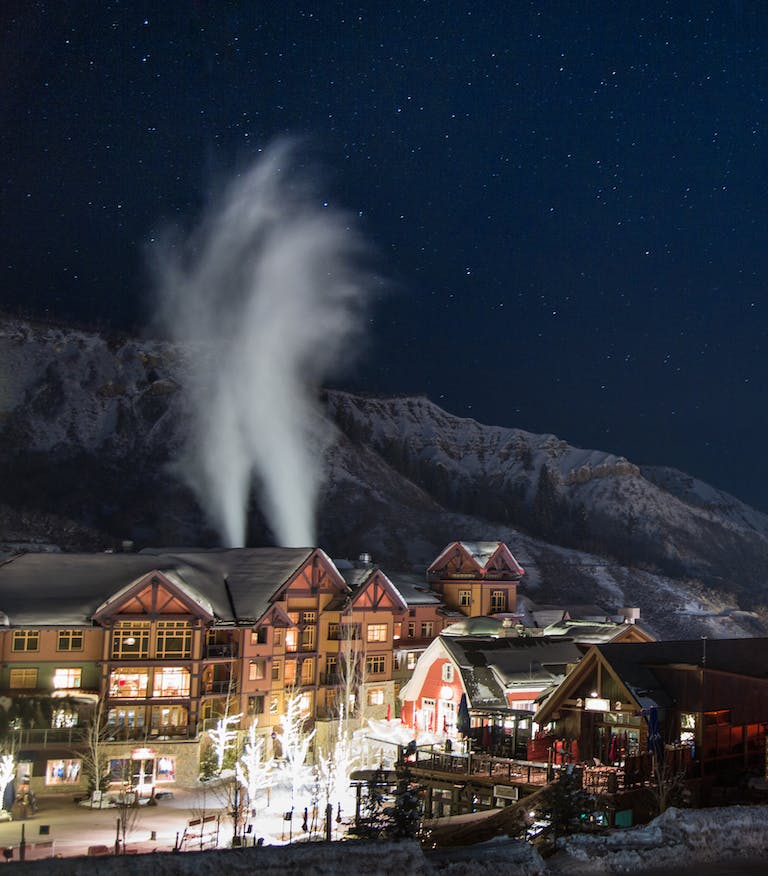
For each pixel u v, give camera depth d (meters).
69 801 49.66
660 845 24.89
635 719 41.09
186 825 44.38
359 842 21.83
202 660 56.75
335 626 69.19
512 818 31.33
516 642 62.66
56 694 54.41
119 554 66.06
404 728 63.31
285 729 58.38
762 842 26.11
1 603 56.88
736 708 42.72
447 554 90.75
